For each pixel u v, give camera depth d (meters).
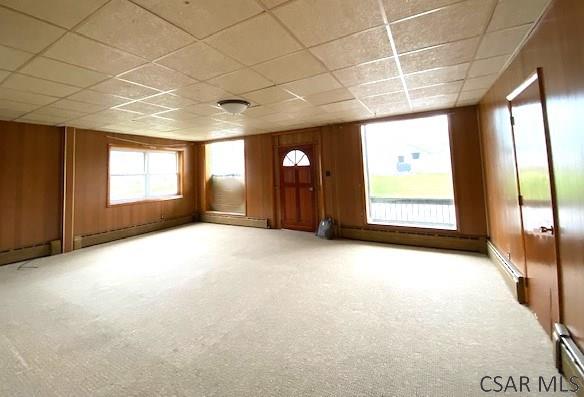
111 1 1.61
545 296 2.20
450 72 2.99
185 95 3.49
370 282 3.41
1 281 3.70
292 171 6.61
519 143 2.62
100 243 5.77
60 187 5.18
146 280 3.65
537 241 2.33
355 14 1.86
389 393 1.67
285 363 1.98
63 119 4.64
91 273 3.96
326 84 3.25
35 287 3.47
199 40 2.12
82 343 2.27
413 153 7.08
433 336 2.25
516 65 2.57
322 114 4.92
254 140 7.14
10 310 2.87
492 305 2.72
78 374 1.91
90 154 5.65
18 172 4.69
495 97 3.37
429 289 3.15
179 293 3.22
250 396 1.68
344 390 1.71
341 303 2.88
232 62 2.55
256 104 4.05
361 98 3.91
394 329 2.37
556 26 1.75
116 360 2.05
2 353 2.16
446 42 2.30
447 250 4.70
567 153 1.71
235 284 3.47
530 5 1.82
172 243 5.68
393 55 2.52
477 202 4.51
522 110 2.49
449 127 4.68
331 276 3.66
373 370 1.88
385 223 5.39
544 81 1.97
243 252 4.92
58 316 2.73
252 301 2.98
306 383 1.77
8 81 2.85
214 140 7.80
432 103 4.36
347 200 5.79
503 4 1.80
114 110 4.13
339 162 5.85
